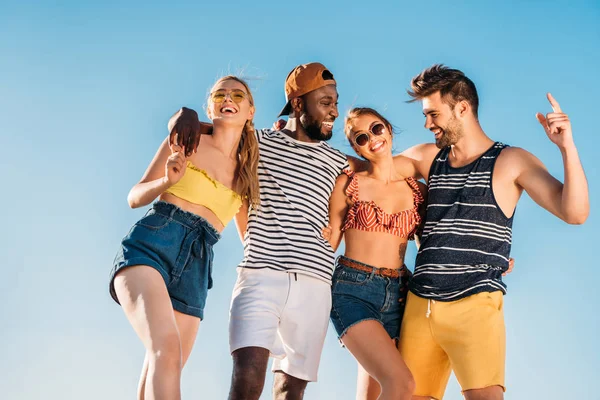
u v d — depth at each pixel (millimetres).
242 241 5383
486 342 4875
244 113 5000
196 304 4773
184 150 4453
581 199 4668
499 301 4992
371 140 5387
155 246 4551
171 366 4074
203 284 4832
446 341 5039
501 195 5059
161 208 4684
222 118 4945
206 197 4758
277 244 5078
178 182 4738
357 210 5344
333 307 5285
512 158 5074
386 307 5285
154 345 4129
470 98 5250
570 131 4672
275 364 5348
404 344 5203
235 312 5031
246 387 4840
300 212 5141
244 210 5293
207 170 4852
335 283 5324
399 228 5324
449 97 5219
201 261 4805
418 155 5586
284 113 5715
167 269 4613
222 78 5105
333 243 5449
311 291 5070
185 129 4414
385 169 5469
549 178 4938
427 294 5098
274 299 4984
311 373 5082
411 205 5434
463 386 4938
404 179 5523
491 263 5012
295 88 5512
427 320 5105
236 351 4953
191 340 4797
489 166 5098
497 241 5039
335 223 5465
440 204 5191
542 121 4789
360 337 5094
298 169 5254
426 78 5273
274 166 5230
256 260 5051
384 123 5453
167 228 4629
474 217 5055
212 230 4789
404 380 4898
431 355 5168
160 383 4004
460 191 5129
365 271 5258
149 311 4234
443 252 5074
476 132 5266
